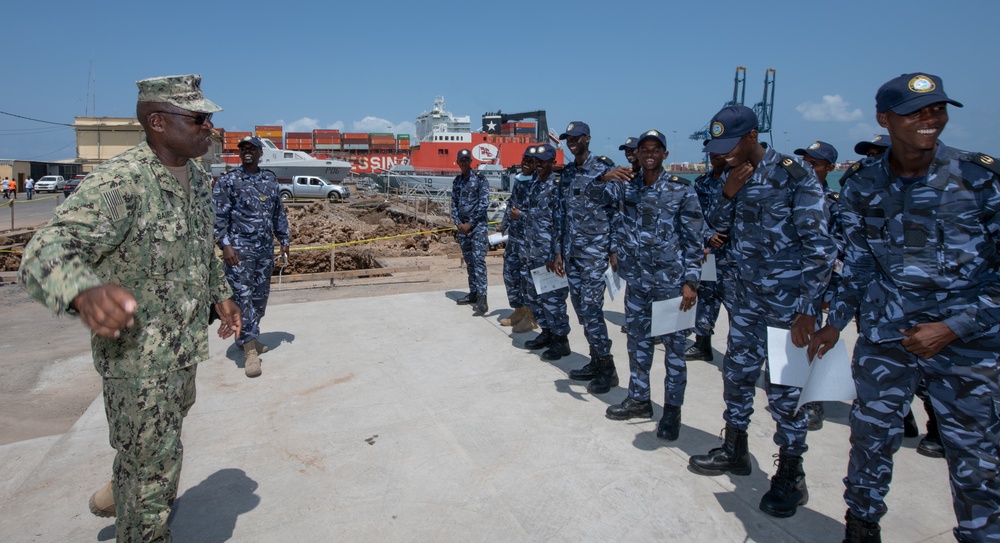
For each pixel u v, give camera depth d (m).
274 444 3.50
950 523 2.75
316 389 4.38
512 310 6.85
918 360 2.16
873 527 2.38
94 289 1.62
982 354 2.01
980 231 2.03
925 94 1.92
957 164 2.03
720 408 4.11
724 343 5.71
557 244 4.62
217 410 3.99
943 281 2.08
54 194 40.03
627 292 3.74
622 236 3.69
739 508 2.84
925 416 4.03
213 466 3.24
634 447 3.46
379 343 5.52
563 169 4.55
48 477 3.13
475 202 6.59
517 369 4.83
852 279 2.35
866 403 2.29
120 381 2.05
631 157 4.95
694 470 3.17
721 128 2.73
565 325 5.03
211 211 2.39
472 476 3.12
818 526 2.71
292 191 34.41
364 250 12.26
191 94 2.14
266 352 5.23
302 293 8.71
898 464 3.31
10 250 11.10
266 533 2.65
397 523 2.72
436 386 4.43
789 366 2.67
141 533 2.15
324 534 2.64
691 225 3.39
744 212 2.84
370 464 3.26
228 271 4.69
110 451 3.43
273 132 76.50
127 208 1.94
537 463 3.26
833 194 4.16
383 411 3.97
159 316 2.08
